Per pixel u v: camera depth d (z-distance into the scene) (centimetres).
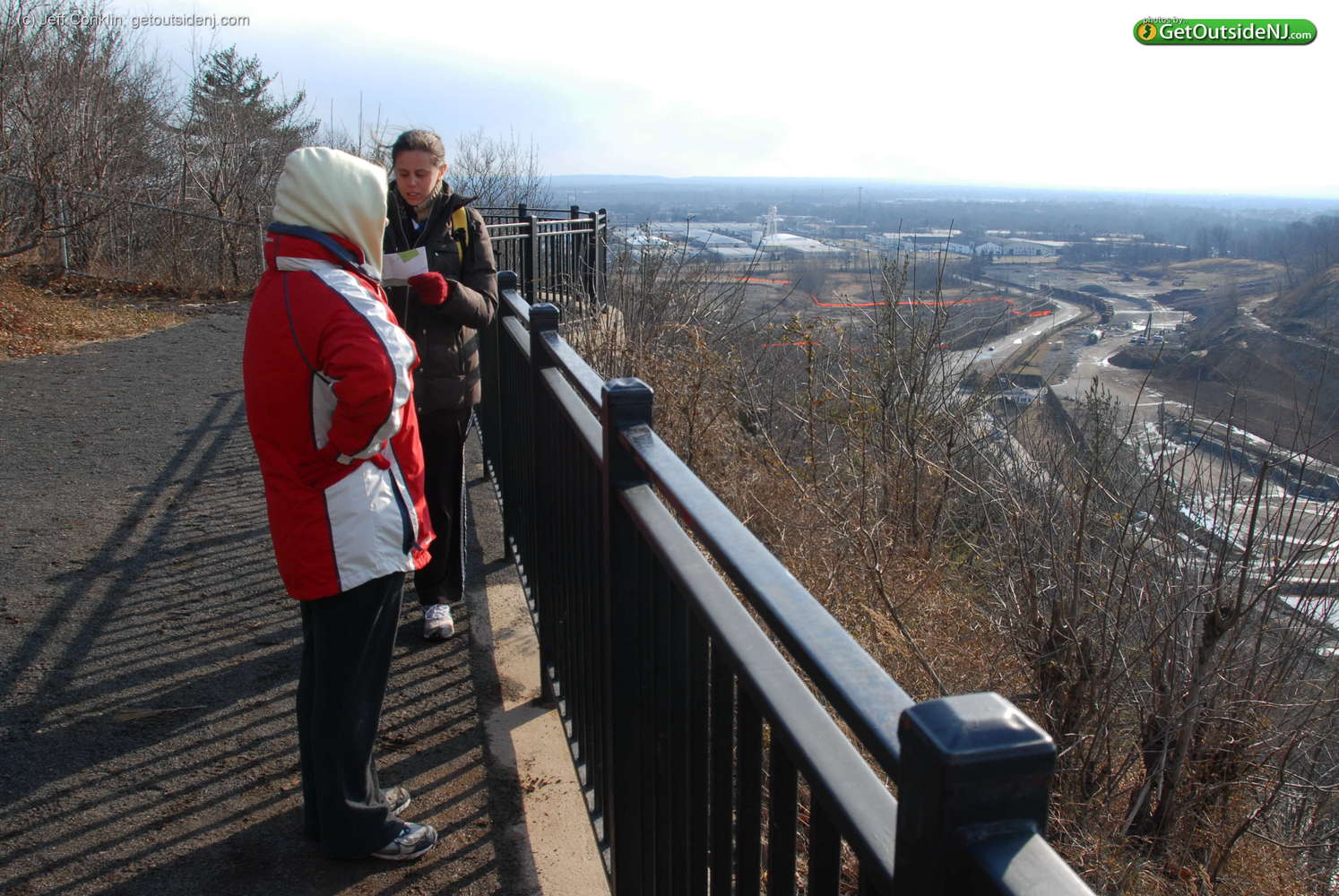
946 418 639
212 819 267
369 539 222
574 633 260
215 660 352
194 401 712
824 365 684
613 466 185
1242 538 393
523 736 311
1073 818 372
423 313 339
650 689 176
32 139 1302
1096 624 429
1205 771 404
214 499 516
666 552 148
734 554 120
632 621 190
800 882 264
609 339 687
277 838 259
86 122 1396
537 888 245
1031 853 64
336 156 212
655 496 176
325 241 211
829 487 606
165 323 1033
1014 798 67
